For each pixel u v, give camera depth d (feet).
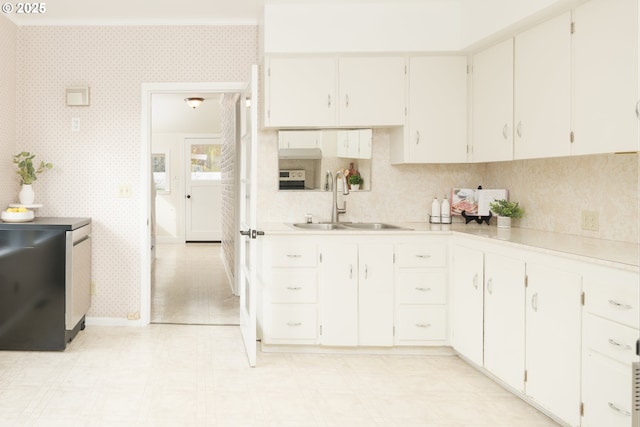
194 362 10.89
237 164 17.51
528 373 8.61
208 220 32.48
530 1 9.20
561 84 9.02
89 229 13.03
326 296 11.43
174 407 8.68
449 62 12.29
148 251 13.57
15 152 13.16
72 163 13.32
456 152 12.36
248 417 8.35
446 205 13.16
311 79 12.17
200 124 30.63
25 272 11.25
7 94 12.66
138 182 13.41
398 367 10.86
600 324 7.02
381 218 13.58
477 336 10.28
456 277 11.25
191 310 15.42
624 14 7.61
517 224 12.21
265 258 11.35
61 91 13.25
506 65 10.73
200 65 13.37
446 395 9.36
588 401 7.25
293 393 9.37
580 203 10.02
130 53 13.30
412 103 12.29
